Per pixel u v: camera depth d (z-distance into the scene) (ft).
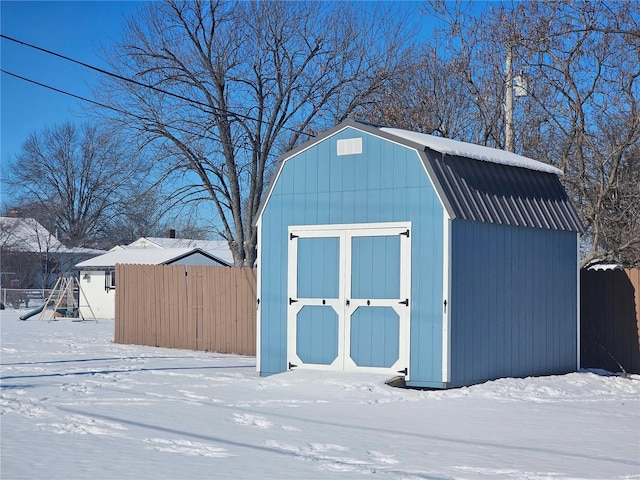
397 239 49.16
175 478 25.90
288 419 37.29
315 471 27.12
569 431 35.29
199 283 75.72
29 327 109.50
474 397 44.42
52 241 217.56
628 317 61.31
